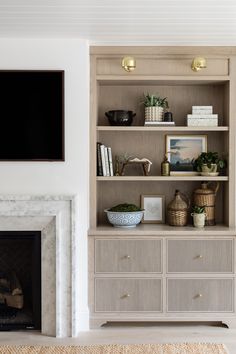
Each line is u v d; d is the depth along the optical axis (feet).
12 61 12.49
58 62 12.52
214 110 14.21
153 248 12.85
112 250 12.84
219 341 11.98
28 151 12.52
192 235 12.84
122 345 11.68
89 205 13.26
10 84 12.48
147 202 14.26
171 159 14.20
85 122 12.59
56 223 12.34
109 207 14.29
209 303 12.92
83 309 12.80
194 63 12.79
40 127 12.51
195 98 14.23
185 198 14.26
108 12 10.27
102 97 14.20
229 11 10.16
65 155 12.60
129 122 13.53
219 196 14.30
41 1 9.57
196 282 12.90
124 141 14.26
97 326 12.91
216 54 13.15
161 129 13.26
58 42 12.50
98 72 13.17
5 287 13.16
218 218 14.26
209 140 14.26
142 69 13.19
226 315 12.93
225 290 12.92
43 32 11.90
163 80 13.25
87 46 12.64
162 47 13.07
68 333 12.41
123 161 14.23
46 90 12.48
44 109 12.48
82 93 12.56
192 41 12.66
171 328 13.00
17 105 12.49
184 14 10.38
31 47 12.49
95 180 13.24
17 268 13.12
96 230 12.89
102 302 12.89
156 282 12.89
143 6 9.84
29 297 13.17
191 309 12.93
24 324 12.66
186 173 14.07
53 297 12.44
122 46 13.06
